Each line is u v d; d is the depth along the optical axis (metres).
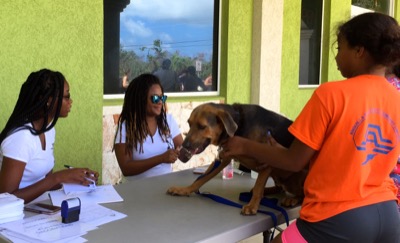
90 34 3.96
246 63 5.84
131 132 3.09
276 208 2.02
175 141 3.38
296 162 1.66
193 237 1.65
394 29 1.59
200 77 5.52
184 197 2.19
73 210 1.76
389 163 1.62
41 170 2.37
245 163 2.06
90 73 4.01
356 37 1.63
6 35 3.41
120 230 1.70
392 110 1.61
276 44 6.03
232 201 2.11
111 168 4.37
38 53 3.62
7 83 3.46
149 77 3.12
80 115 3.96
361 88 1.59
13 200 1.80
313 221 1.62
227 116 2.00
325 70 7.49
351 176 1.56
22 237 1.61
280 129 2.09
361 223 1.56
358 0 8.32
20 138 2.23
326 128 1.59
